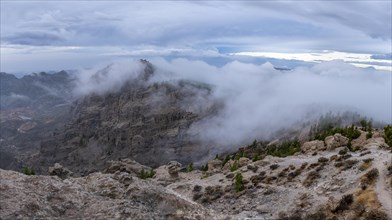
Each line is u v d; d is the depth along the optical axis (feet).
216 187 324.39
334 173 280.72
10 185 146.30
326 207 213.66
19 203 135.44
